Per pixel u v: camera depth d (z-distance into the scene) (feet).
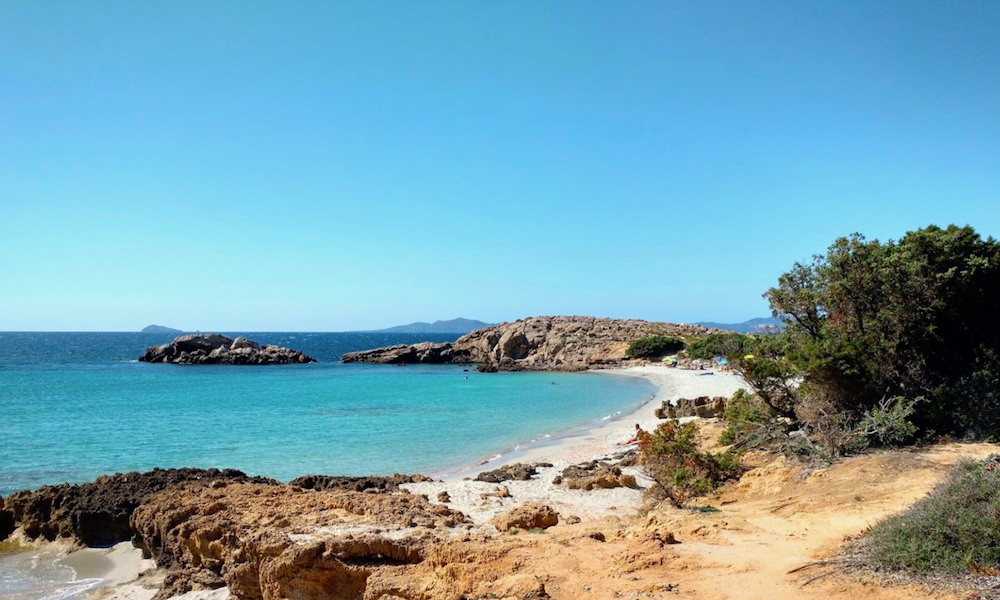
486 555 35.47
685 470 60.70
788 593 27.22
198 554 45.75
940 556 26.66
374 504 49.73
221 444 102.12
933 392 61.21
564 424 124.47
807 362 64.08
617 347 317.83
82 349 500.74
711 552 34.37
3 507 60.08
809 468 55.26
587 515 55.01
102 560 52.21
